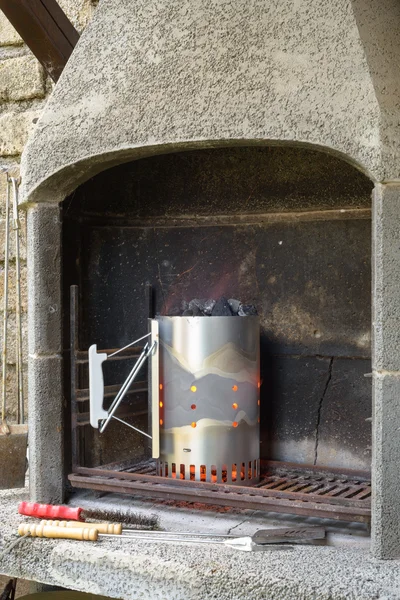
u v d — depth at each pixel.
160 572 2.23
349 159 2.21
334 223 2.89
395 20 2.42
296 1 2.32
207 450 2.64
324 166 2.86
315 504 2.36
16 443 3.10
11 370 3.90
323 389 2.93
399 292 2.15
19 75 3.80
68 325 2.91
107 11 2.61
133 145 2.46
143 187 3.17
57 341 2.76
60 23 3.06
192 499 2.54
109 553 2.32
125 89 2.50
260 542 2.32
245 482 2.70
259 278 3.04
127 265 3.20
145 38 2.51
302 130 2.24
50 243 2.73
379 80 2.21
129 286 3.20
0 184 3.87
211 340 2.63
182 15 2.46
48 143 2.63
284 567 2.16
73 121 2.58
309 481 2.75
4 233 3.88
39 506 2.61
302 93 2.25
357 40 2.22
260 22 2.35
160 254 3.20
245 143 2.36
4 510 2.74
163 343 2.70
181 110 2.39
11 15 2.97
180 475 2.68
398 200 2.15
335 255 2.89
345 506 2.34
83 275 3.05
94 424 2.67
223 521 2.60
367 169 2.16
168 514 2.68
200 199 3.11
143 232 3.22
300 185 2.92
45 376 2.73
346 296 2.88
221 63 2.37
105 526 2.46
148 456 3.13
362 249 2.84
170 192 3.14
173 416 2.68
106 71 2.56
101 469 2.80
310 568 2.15
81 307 3.04
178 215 3.17
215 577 2.16
